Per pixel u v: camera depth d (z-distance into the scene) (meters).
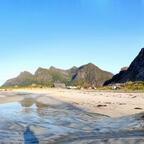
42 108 38.62
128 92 78.81
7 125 22.38
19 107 40.62
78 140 15.56
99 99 51.22
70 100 53.47
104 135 16.36
